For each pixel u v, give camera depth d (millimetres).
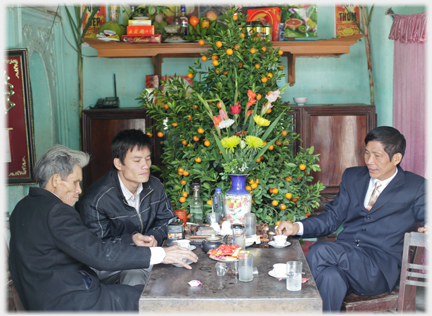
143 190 2369
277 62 2811
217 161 2645
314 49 3492
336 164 3496
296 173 2811
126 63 3791
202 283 1619
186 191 2705
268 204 2760
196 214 2498
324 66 3795
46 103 3322
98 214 2234
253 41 2814
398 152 2197
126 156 2182
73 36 3734
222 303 1475
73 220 1714
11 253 1759
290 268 1539
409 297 2018
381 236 2236
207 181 2752
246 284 1601
